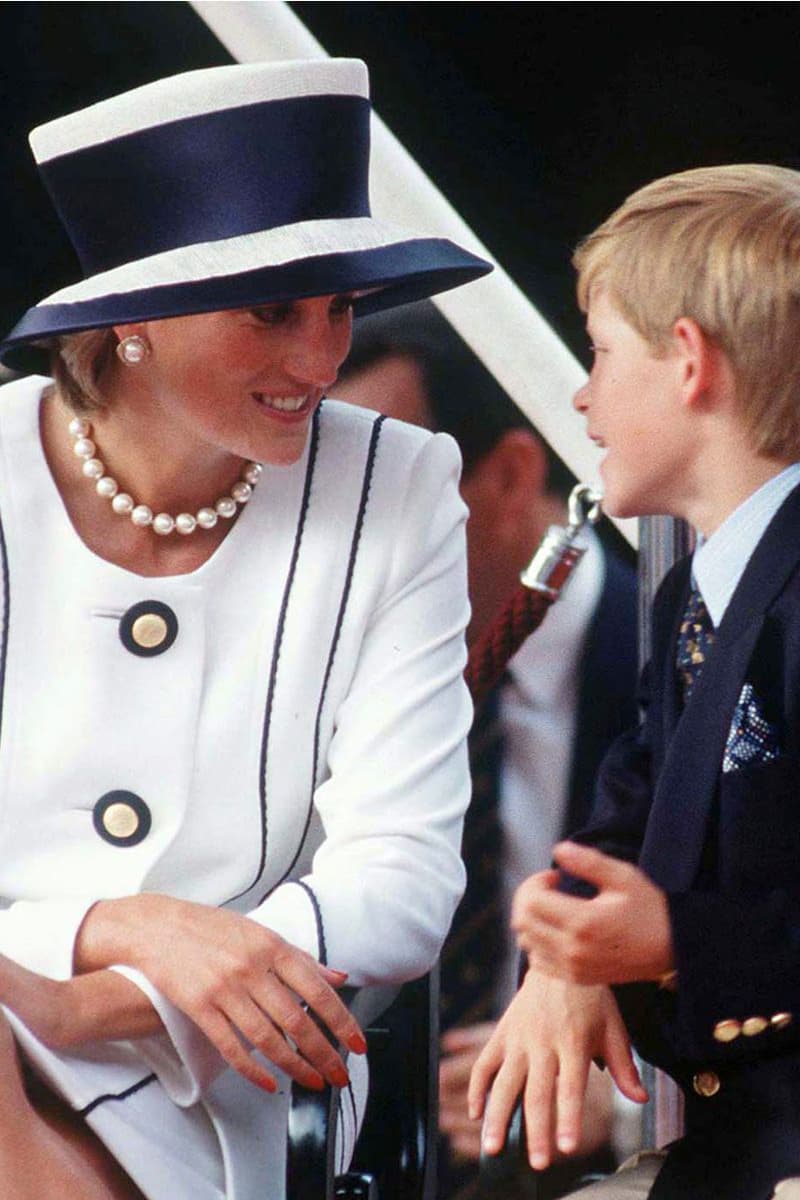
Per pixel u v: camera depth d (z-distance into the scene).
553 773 14.01
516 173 14.72
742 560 8.52
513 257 14.71
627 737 9.59
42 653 8.96
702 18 14.57
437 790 9.02
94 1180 7.96
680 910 7.62
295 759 9.06
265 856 9.09
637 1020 8.38
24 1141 7.65
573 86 14.68
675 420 8.65
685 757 8.24
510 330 14.54
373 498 9.25
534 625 11.90
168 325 8.45
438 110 14.75
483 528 14.52
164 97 8.45
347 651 9.13
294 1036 8.01
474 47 14.73
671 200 8.78
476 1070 8.38
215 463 9.03
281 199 8.45
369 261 8.30
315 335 8.38
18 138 14.85
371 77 14.79
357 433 9.38
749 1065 8.02
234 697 9.02
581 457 14.45
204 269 8.32
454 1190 13.66
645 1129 10.53
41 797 8.90
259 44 14.74
